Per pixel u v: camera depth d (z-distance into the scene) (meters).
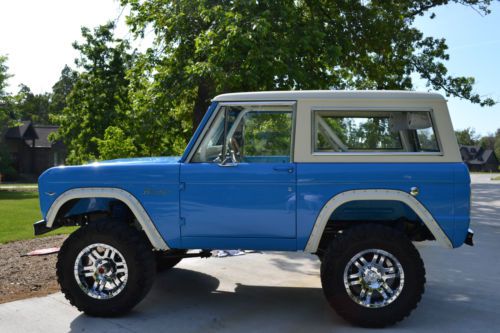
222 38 9.45
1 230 9.85
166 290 5.48
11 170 39.22
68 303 4.95
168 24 11.89
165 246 4.50
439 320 4.46
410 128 4.47
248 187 4.37
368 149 4.56
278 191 4.34
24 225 10.62
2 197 20.39
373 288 4.19
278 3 10.05
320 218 4.30
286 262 6.90
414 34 17.47
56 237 8.99
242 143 4.60
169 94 11.23
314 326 4.31
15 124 30.27
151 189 4.48
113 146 10.33
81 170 4.57
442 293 5.39
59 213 4.75
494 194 20.80
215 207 4.41
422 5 18.69
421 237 4.83
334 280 4.24
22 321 4.42
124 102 21.23
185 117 14.48
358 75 15.80
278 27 10.08
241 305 4.93
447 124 4.35
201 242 4.48
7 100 29.08
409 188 4.23
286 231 4.36
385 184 4.25
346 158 4.35
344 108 4.43
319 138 4.52
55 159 45.31
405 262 4.19
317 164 4.36
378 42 13.79
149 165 4.52
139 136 12.68
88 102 21.98
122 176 4.51
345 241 4.23
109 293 4.49
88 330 4.19
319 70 11.78
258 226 4.38
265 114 4.55
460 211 4.23
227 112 4.52
